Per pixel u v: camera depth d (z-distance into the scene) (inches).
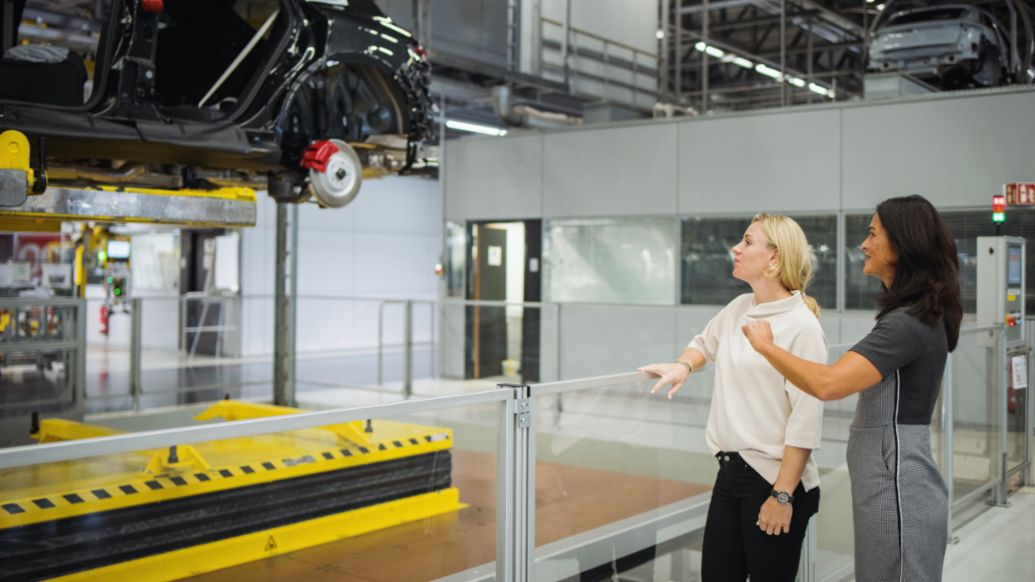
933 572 109.7
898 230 110.2
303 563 173.8
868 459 110.7
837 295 395.9
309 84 236.7
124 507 168.1
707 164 430.0
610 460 157.8
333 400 470.0
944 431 235.8
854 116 390.6
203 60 241.8
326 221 752.3
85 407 408.2
